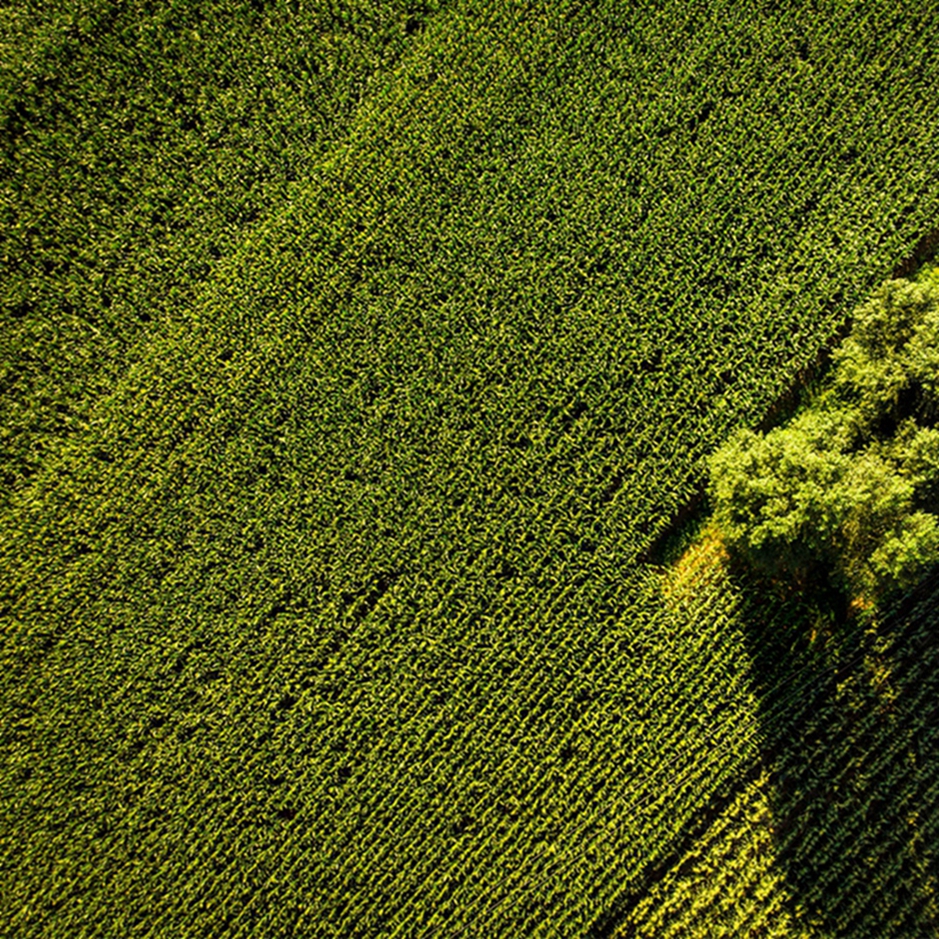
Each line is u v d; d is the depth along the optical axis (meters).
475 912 17.16
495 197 18.36
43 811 17.84
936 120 17.69
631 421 17.73
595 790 17.22
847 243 17.47
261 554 18.16
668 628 17.16
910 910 16.19
